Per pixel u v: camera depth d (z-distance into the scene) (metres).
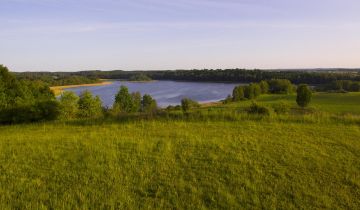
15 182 11.32
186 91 151.12
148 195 10.60
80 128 20.73
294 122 21.16
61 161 13.49
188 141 16.36
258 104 25.86
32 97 40.06
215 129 19.16
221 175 12.14
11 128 22.70
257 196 10.57
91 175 12.05
